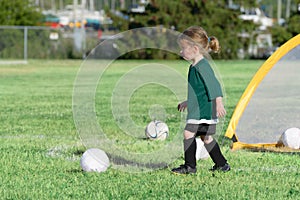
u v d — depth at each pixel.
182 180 11.23
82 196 10.16
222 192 10.39
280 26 68.69
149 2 65.50
